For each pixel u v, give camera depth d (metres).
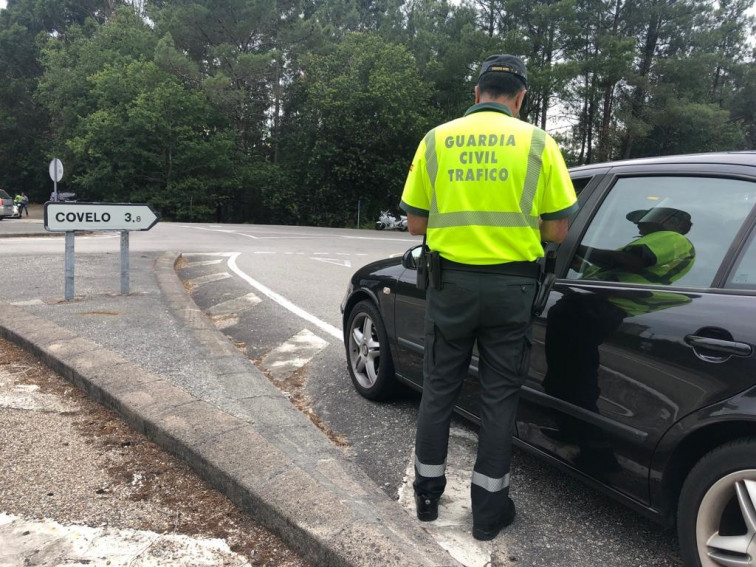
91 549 2.36
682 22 36.78
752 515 1.94
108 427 3.52
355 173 35.19
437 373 2.62
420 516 2.70
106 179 34.44
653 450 2.25
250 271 10.84
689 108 34.75
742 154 2.44
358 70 34.78
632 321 2.39
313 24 37.31
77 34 43.78
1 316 5.68
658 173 2.67
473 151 2.41
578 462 2.62
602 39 35.75
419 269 2.65
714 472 2.03
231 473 2.76
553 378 2.72
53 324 5.41
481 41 36.38
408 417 4.02
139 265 10.23
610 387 2.43
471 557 2.44
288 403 3.89
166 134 34.56
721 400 2.01
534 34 37.44
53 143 43.41
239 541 2.45
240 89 35.38
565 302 2.71
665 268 2.43
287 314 7.14
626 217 2.71
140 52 38.62
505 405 2.52
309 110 35.88
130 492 2.81
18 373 4.42
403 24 42.34
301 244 17.77
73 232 6.70
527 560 2.43
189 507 2.70
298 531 2.36
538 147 2.38
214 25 35.59
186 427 3.24
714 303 2.16
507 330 2.47
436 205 2.50
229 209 39.38
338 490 2.69
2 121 46.38
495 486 2.52
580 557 2.46
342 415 4.05
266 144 40.62
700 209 2.42
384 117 33.41
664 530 2.68
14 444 3.25
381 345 4.09
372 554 2.18
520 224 2.37
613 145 38.56
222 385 4.01
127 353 4.64
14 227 21.36
